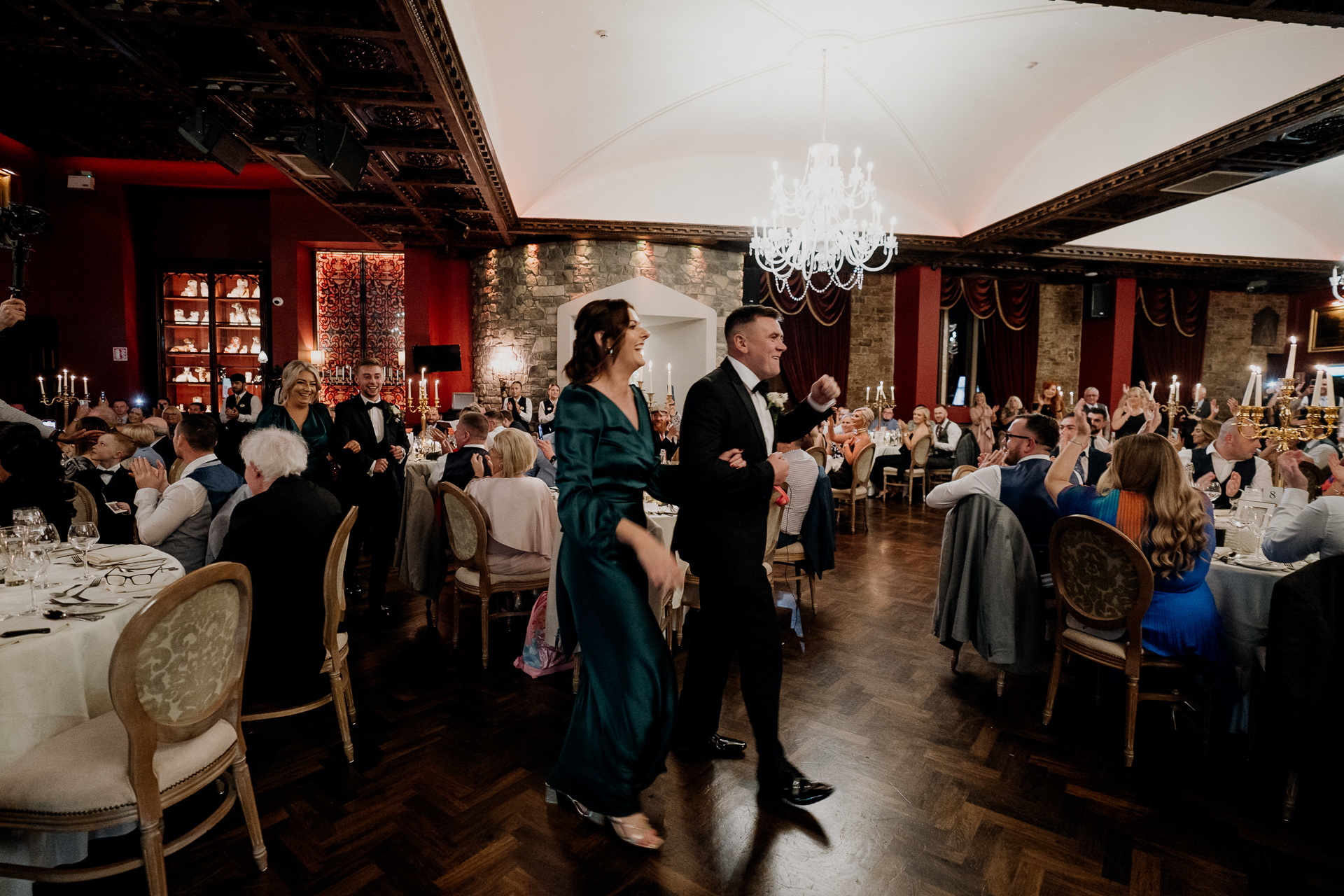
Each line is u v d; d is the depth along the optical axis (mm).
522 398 8969
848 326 11398
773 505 3248
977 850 1891
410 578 3701
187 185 9938
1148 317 12305
